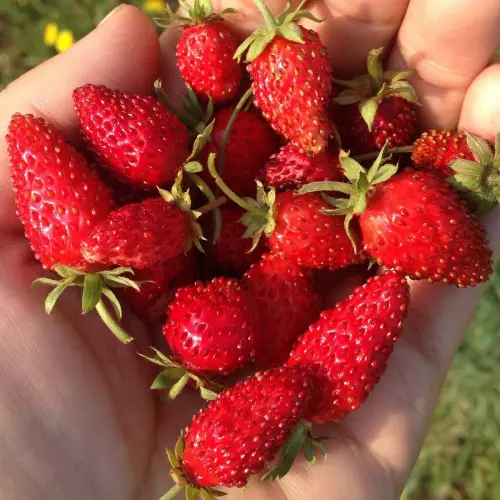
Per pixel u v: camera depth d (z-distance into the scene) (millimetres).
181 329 103
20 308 103
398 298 97
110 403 107
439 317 116
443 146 110
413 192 98
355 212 101
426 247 98
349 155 117
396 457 109
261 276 109
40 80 119
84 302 99
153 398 114
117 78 123
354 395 98
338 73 129
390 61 125
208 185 119
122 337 101
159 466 110
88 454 102
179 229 104
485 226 113
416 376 114
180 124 112
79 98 108
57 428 100
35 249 106
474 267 100
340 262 107
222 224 117
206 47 117
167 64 132
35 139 103
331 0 122
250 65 112
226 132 115
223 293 103
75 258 104
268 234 107
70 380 102
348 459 107
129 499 105
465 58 115
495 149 103
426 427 115
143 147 107
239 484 96
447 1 110
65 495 98
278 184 114
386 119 116
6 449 96
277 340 108
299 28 106
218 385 106
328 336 98
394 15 119
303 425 99
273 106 110
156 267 109
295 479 107
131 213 100
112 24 122
